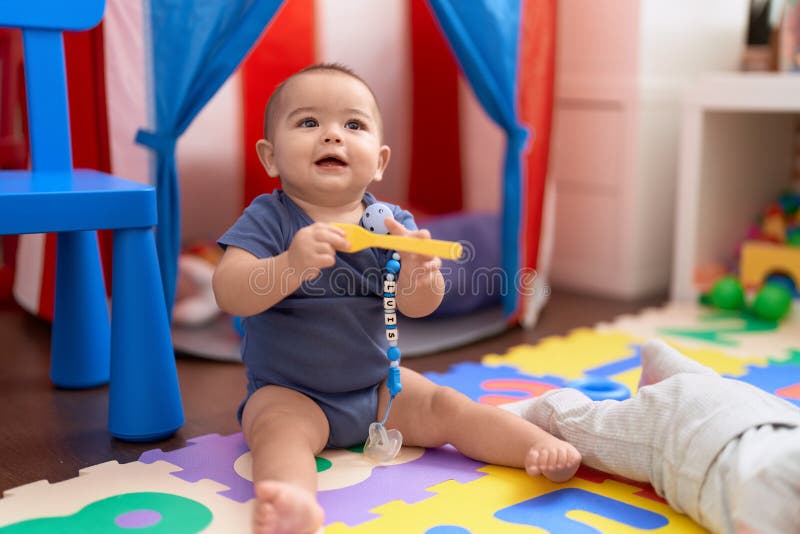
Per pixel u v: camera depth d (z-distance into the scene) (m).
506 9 1.84
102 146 1.57
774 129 2.47
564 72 2.32
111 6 1.49
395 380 1.18
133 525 0.98
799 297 2.15
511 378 1.58
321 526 0.97
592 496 1.07
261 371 1.20
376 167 1.22
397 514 1.01
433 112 2.48
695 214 2.19
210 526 0.98
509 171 1.93
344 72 1.21
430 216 2.53
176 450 1.23
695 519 0.98
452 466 1.17
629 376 1.60
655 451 1.04
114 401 1.27
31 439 1.29
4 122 1.98
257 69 2.20
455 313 2.05
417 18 2.44
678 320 2.04
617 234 2.28
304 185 1.17
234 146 2.23
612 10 2.20
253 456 1.08
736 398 1.00
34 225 1.13
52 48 1.40
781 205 2.36
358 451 1.23
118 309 1.25
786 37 2.11
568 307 2.18
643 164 2.24
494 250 2.15
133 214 1.20
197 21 1.49
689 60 2.34
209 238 2.23
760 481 0.88
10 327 1.93
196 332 1.89
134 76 1.50
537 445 1.09
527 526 0.98
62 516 1.00
